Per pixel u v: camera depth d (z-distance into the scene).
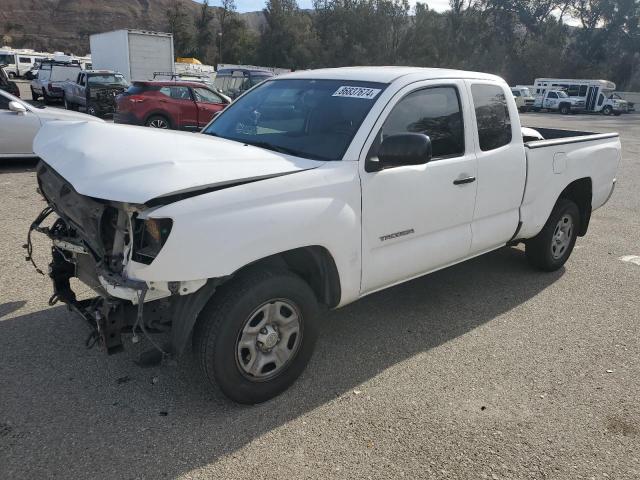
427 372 3.71
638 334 4.40
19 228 6.43
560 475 2.80
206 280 2.83
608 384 3.65
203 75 30.41
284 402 3.30
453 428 3.12
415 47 67.31
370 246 3.56
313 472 2.74
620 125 31.80
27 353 3.69
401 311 4.67
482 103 4.41
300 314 3.29
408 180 3.69
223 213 2.80
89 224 2.94
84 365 3.58
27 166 10.64
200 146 3.21
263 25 74.31
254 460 2.80
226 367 3.01
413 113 3.83
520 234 4.94
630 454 2.98
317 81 4.17
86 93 18.92
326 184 3.24
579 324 4.55
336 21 68.38
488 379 3.65
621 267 6.04
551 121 33.53
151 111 14.87
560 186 5.21
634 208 9.26
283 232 3.00
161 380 3.45
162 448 2.86
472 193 4.24
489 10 71.62
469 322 4.50
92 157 2.98
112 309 2.86
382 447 2.94
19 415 3.07
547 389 3.56
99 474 2.66
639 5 72.50
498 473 2.79
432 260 4.06
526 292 5.20
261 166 3.13
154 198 2.62
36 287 4.74
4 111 9.84
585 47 76.06
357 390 3.46
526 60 70.75
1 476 2.61
